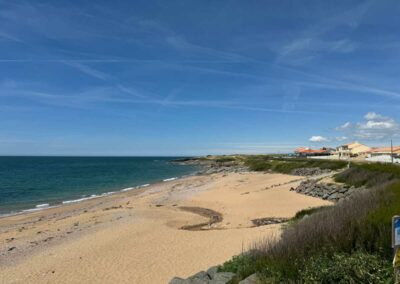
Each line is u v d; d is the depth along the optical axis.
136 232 18.67
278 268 6.50
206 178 64.69
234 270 8.12
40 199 37.75
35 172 82.81
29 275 12.64
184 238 16.80
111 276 12.03
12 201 36.19
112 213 25.66
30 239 18.55
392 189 11.57
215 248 14.47
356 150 92.94
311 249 6.62
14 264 14.15
